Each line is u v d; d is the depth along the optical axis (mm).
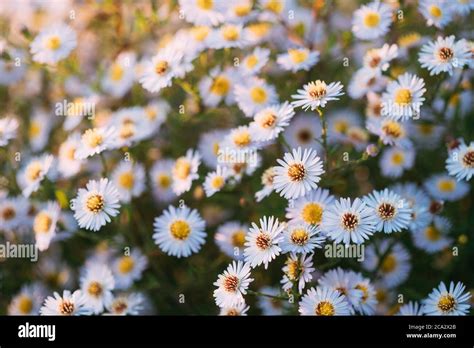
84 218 580
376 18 630
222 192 605
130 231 632
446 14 614
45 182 618
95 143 604
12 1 688
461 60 583
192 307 618
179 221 598
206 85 638
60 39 651
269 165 626
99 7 681
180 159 620
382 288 599
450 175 609
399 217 552
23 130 674
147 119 649
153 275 630
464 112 644
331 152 577
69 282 640
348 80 653
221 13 641
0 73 684
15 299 623
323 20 667
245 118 651
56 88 684
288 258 551
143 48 686
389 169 633
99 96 667
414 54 643
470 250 622
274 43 655
